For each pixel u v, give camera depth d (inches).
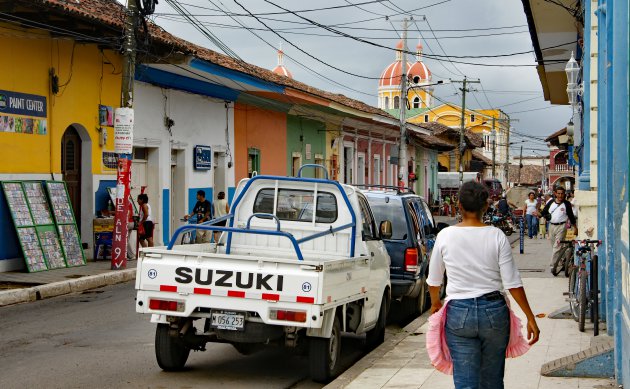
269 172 1295.5
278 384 338.0
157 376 342.0
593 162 488.1
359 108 1587.1
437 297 222.8
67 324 458.9
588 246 429.7
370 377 327.9
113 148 830.5
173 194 1007.0
